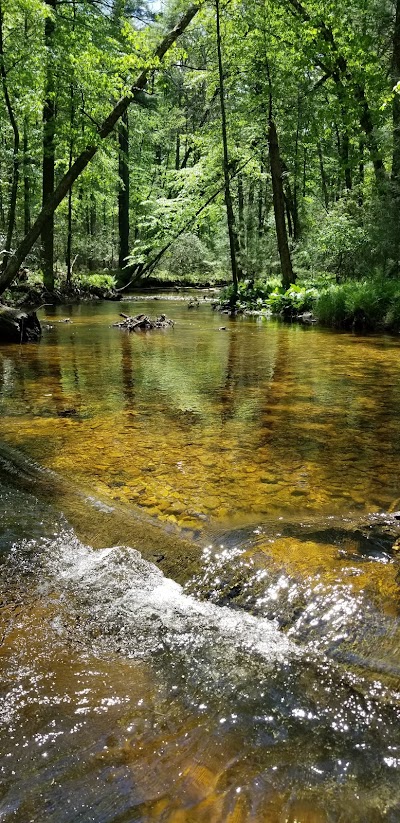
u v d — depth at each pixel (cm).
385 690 174
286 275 1753
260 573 234
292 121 1809
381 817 133
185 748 153
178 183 2347
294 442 414
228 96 1941
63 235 2712
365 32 1684
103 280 2311
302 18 1656
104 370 701
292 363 765
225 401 541
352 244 1554
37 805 136
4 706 167
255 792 139
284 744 154
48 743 154
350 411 506
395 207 1463
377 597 214
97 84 1424
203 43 1967
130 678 181
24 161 1875
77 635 203
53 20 1359
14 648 194
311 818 132
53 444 403
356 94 1739
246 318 1491
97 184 2411
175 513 292
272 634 203
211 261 3109
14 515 292
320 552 247
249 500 308
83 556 256
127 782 142
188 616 214
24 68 1412
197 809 135
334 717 164
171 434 432
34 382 624
